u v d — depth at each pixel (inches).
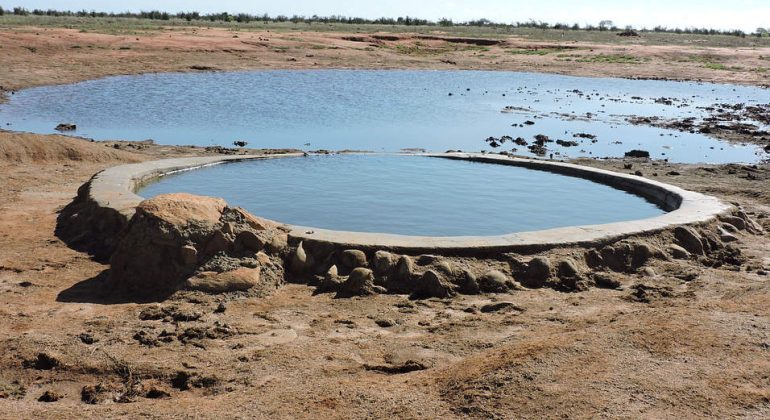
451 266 320.2
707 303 264.8
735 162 687.1
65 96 1024.9
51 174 522.9
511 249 333.1
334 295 307.7
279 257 327.6
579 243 341.7
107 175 451.8
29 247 363.3
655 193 469.4
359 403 202.2
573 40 2588.6
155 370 232.1
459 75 1555.1
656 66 1792.6
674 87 1444.4
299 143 739.4
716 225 394.3
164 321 275.6
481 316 282.8
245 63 1496.1
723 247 373.7
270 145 725.3
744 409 184.5
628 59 1926.7
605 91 1341.0
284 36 1914.4
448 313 287.7
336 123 877.2
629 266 341.7
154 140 739.4
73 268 337.4
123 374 231.5
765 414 181.9
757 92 1380.4
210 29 2064.5
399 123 890.1
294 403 203.9
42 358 238.4
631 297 303.9
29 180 500.7
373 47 1882.4
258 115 921.5
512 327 268.8
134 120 860.6
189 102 1010.7
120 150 616.7
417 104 1069.8
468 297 308.2
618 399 190.5
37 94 1033.5
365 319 280.5
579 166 542.9
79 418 198.5
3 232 385.1
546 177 529.0
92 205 388.2
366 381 218.8
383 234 343.3
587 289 318.3
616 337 228.7
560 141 768.3
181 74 1327.5
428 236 371.2
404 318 281.7
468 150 713.0
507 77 1553.9
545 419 184.2
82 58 1347.2
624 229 360.8
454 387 207.2
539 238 342.6
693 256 358.3
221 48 1603.1
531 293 312.5
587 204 453.4
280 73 1421.0
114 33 1691.7
